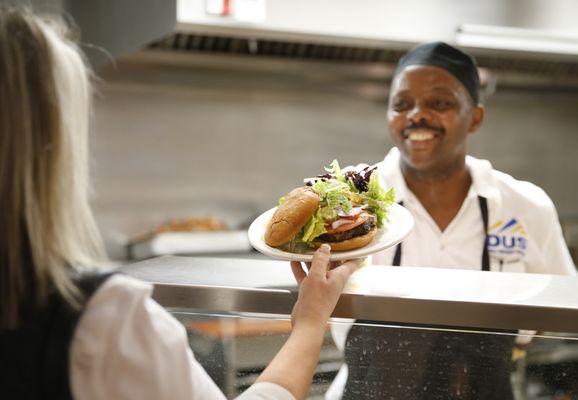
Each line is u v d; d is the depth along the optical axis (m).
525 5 2.92
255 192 3.86
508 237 1.62
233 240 3.44
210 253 3.40
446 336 0.93
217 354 0.98
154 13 2.54
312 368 0.82
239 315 0.97
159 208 3.68
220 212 3.81
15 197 0.65
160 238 3.30
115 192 3.58
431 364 0.94
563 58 3.14
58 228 0.67
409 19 2.79
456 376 0.94
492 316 0.89
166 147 3.66
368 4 2.73
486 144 4.20
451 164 1.63
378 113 3.99
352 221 1.04
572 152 4.34
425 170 1.62
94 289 0.68
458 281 1.00
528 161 4.28
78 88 0.71
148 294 0.71
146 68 3.43
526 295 0.93
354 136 3.98
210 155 3.75
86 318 0.66
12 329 0.66
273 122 3.84
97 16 2.89
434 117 1.57
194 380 0.73
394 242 1.03
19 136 0.65
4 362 0.65
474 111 1.69
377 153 4.03
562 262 1.68
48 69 0.67
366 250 1.01
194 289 0.98
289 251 1.07
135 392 0.67
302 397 0.79
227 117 3.76
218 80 3.58
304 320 0.86
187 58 3.17
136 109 3.57
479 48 2.93
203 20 2.49
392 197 1.15
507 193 1.66
